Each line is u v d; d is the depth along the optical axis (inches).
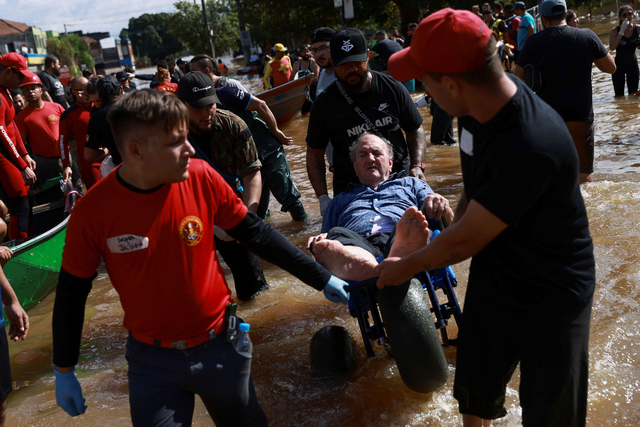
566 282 74.5
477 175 73.3
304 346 146.2
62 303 80.5
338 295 92.7
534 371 77.9
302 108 591.5
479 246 72.9
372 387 121.6
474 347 84.1
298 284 189.3
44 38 2738.7
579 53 215.3
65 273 79.6
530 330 76.6
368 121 164.9
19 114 286.8
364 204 142.9
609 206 206.7
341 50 155.3
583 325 76.2
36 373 151.3
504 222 69.2
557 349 75.5
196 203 80.5
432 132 340.5
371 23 1594.5
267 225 90.4
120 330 172.1
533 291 75.7
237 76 1469.0
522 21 501.4
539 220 72.3
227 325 84.7
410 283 114.2
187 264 79.6
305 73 561.6
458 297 160.4
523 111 68.2
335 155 174.2
